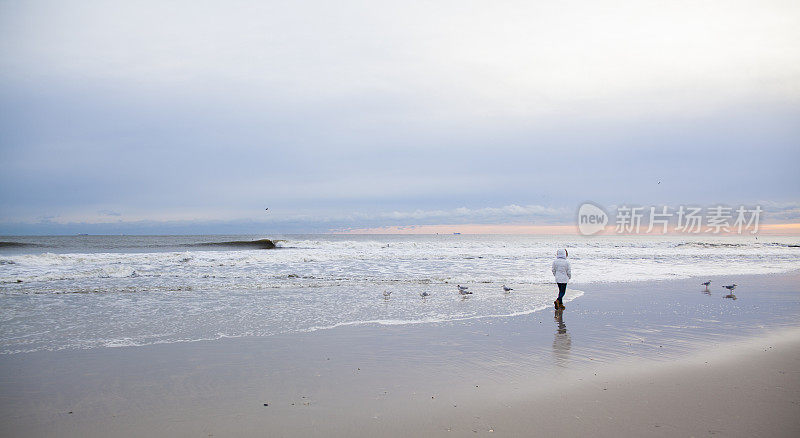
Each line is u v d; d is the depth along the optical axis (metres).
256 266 23.58
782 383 6.30
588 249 39.38
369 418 5.19
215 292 15.20
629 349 8.19
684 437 4.61
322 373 6.86
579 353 7.92
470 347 8.34
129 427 5.01
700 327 10.05
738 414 5.22
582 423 4.99
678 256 32.91
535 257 30.62
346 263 25.56
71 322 10.50
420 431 4.84
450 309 12.25
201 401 5.76
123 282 17.45
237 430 4.91
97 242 63.34
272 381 6.51
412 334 9.39
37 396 5.94
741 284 17.61
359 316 11.29
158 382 6.48
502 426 4.94
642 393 5.93
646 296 14.53
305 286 16.59
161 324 10.31
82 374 6.85
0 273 19.53
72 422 5.15
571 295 14.71
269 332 9.58
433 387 6.23
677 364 7.24
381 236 155.62
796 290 15.98
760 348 8.23
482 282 17.91
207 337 9.15
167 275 19.61
